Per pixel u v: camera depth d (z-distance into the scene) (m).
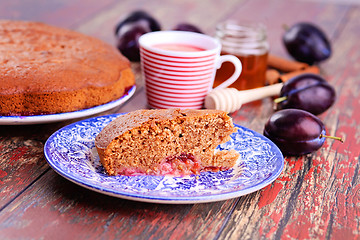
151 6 1.12
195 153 0.58
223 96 0.67
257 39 0.73
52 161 0.54
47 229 0.50
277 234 0.51
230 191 0.52
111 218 0.52
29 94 0.60
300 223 0.53
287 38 0.87
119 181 0.55
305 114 0.62
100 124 0.62
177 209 0.53
